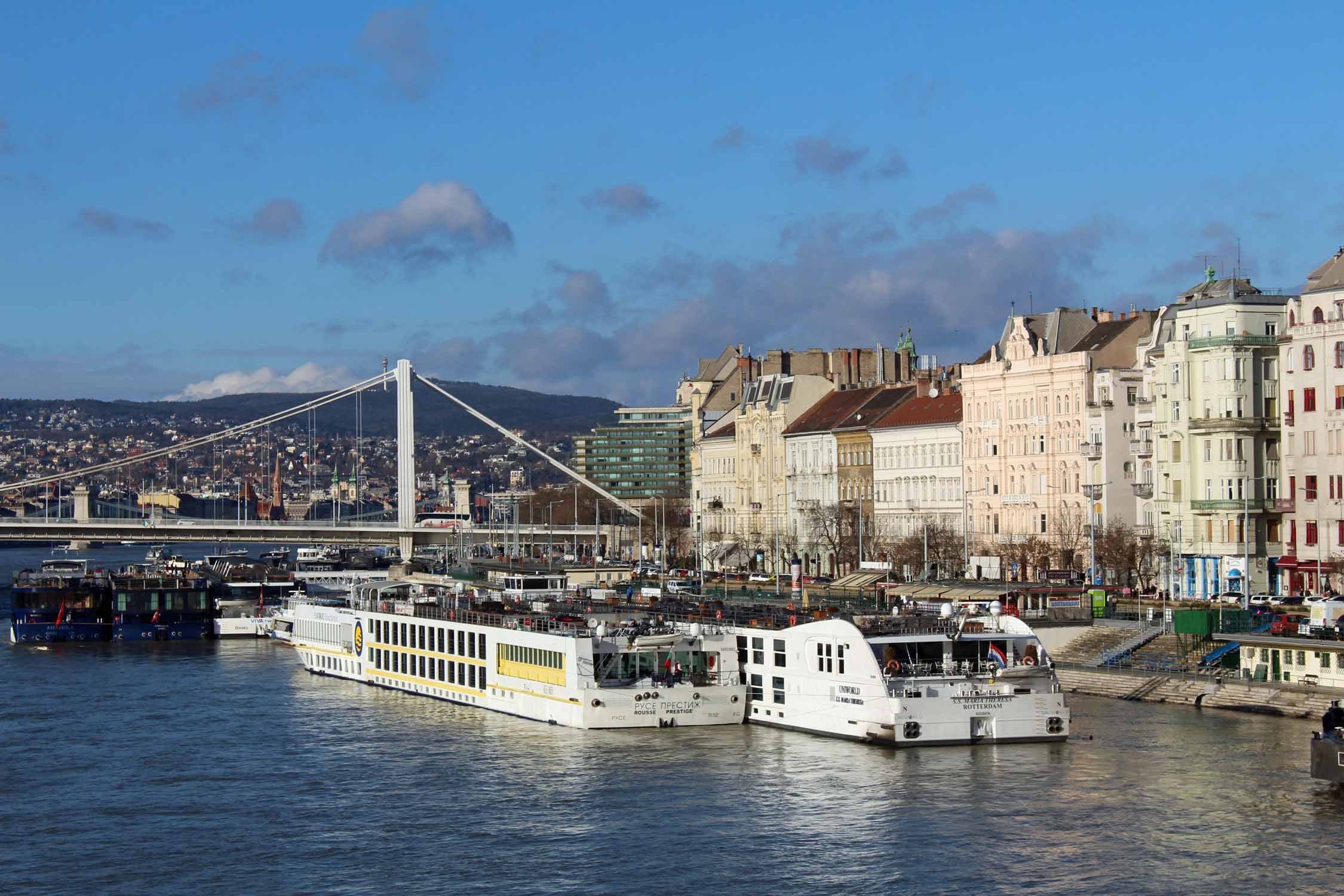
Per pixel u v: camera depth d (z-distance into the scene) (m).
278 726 130.00
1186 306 186.12
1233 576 175.75
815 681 117.56
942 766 106.44
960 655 114.69
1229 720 121.75
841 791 100.94
